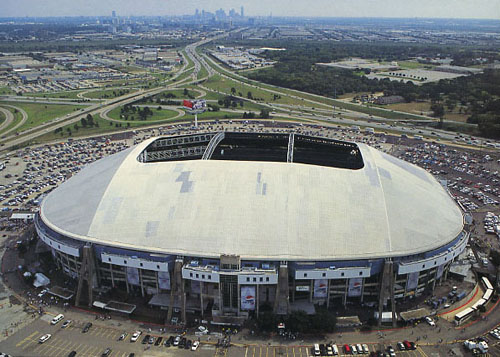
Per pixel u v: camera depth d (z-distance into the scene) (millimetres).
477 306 116375
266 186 125875
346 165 149500
